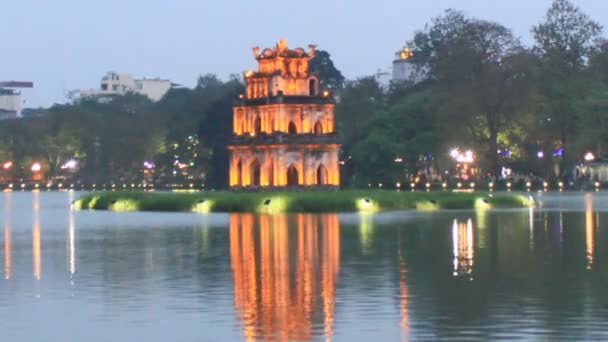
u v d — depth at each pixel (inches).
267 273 3006.9
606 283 2738.7
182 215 6156.5
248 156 7785.4
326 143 7696.9
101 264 3294.8
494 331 2148.1
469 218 5388.8
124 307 2454.5
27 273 3073.3
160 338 2124.8
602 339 2073.1
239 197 6658.5
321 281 2827.3
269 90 7726.4
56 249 3855.8
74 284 2827.3
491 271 2999.5
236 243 3983.8
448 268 3080.7
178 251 3695.9
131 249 3809.1
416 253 3516.2
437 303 2460.6
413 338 2101.4
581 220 5108.3
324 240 4052.7
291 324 2234.3
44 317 2338.8
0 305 2490.2
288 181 7701.8
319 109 7731.3
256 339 2103.8
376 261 3280.0
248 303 2482.8
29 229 5044.3
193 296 2596.0
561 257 3339.1
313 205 6358.3
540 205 6820.9
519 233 4293.8
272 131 7662.4
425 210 6358.3
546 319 2256.4
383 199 6466.5
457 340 2080.5
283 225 4980.3
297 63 7775.6
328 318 2292.1
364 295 2581.2
